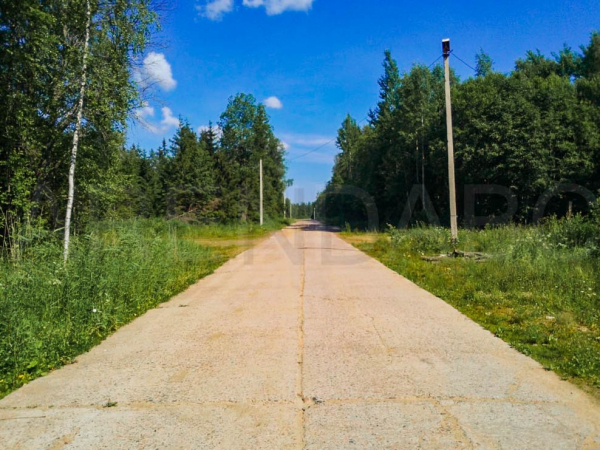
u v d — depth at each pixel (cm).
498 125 2522
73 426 329
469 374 416
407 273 1085
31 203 1152
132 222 1379
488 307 697
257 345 522
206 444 300
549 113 2569
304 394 377
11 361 442
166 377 425
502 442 294
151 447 298
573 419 324
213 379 416
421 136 3394
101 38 1145
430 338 537
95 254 807
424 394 372
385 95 4506
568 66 3688
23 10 1046
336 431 312
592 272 889
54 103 1205
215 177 4131
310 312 688
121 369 450
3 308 498
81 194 1420
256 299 808
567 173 2447
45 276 669
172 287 927
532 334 527
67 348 502
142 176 4406
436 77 3809
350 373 424
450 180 1523
